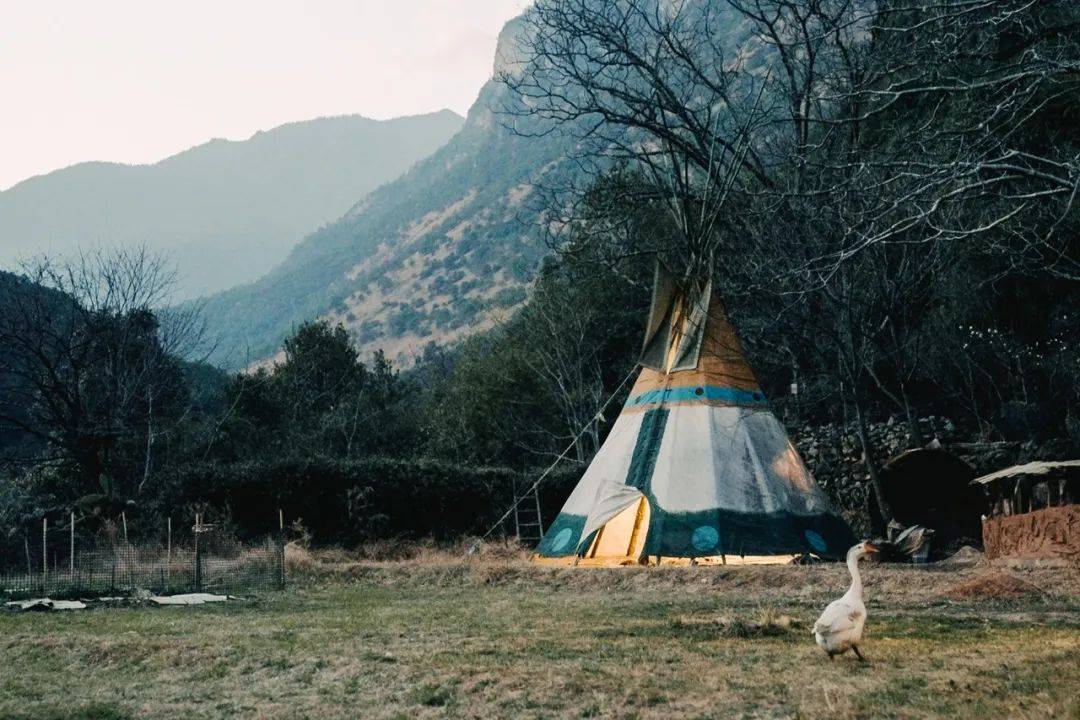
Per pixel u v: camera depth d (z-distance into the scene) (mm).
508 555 29625
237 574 23266
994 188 16578
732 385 26625
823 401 38875
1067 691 8359
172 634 13617
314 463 33281
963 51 16422
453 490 34500
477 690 9133
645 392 27297
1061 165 14766
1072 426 29625
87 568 23969
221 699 9148
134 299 41062
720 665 10094
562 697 8742
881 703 8133
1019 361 32125
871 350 32188
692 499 24594
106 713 8656
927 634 12133
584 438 46656
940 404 35719
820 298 31109
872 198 17750
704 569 21016
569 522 26297
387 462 34094
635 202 39719
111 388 38094
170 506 31734
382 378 65625
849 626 10164
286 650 11648
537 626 14047
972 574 18844
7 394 41438
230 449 46375
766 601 16828
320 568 25406
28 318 37094
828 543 24359
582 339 46438
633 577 21500
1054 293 32594
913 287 31734
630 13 37062
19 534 28250
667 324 27672
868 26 21062
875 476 28594
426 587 22812
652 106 36031
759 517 24297
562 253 42062
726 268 31750
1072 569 18297
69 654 11719
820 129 32156
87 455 36188
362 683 9617
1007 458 29312
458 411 52625
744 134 30562
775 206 21047
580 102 40969
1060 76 16547
